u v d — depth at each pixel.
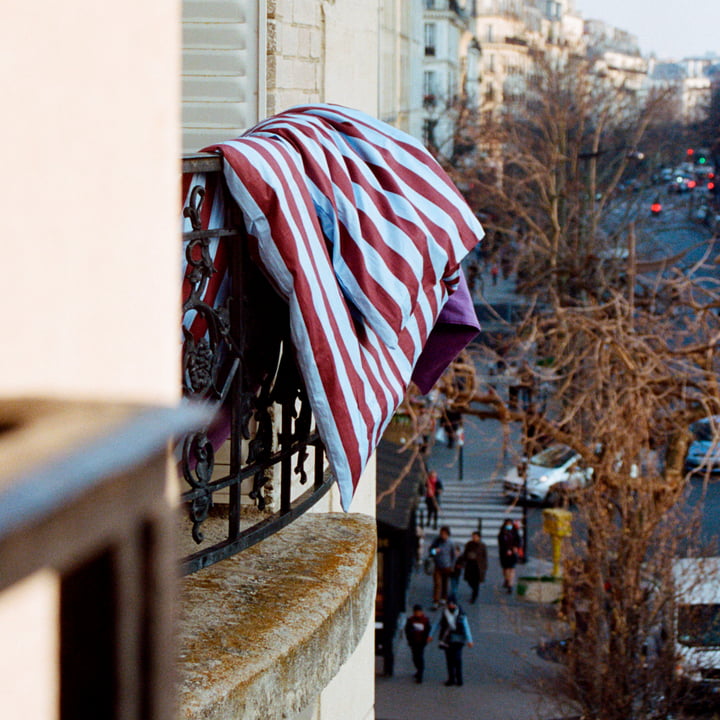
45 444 0.74
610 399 17.58
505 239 27.64
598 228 30.81
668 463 18.45
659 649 17.39
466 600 27.59
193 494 3.39
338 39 6.48
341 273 3.83
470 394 19.12
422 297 4.20
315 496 4.15
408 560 28.78
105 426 0.79
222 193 3.55
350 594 4.04
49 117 0.94
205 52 5.85
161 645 0.86
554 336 19.78
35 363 0.90
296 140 3.87
